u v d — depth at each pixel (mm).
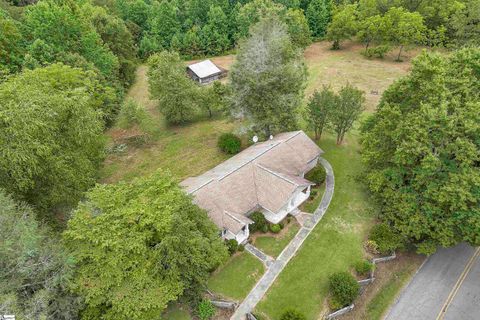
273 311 26844
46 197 28266
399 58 73438
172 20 81000
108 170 43562
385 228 31609
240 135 49094
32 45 48562
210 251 24359
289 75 40312
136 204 23812
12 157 24672
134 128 53250
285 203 32594
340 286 26953
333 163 42844
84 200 30891
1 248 18656
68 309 20500
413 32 68812
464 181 26172
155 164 44469
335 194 37969
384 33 72062
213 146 47281
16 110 25516
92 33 55469
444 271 31047
